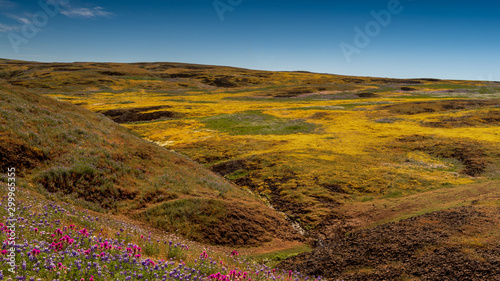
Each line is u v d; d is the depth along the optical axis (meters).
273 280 11.96
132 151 32.28
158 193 26.94
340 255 20.41
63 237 8.83
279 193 38.66
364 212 32.22
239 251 23.70
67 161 24.48
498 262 14.86
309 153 52.06
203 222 25.05
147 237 14.19
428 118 74.50
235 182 43.62
